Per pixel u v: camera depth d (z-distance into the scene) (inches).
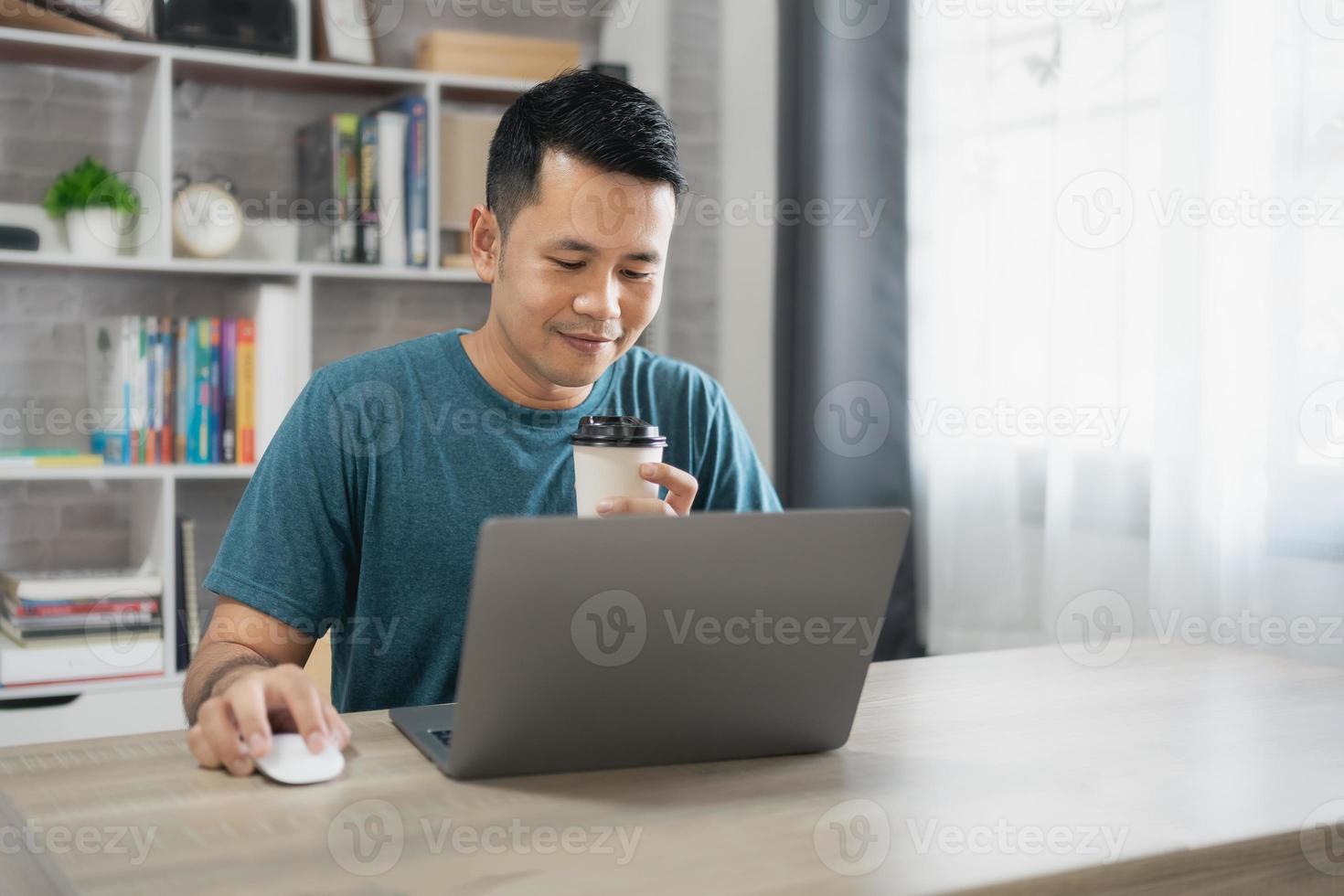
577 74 47.5
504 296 48.3
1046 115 93.3
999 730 41.3
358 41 108.3
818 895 27.2
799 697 36.9
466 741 34.1
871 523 35.2
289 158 114.7
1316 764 37.8
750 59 125.5
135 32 100.5
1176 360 82.1
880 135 106.2
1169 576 82.5
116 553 110.3
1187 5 81.1
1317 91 74.8
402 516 50.9
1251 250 78.2
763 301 123.4
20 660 94.7
